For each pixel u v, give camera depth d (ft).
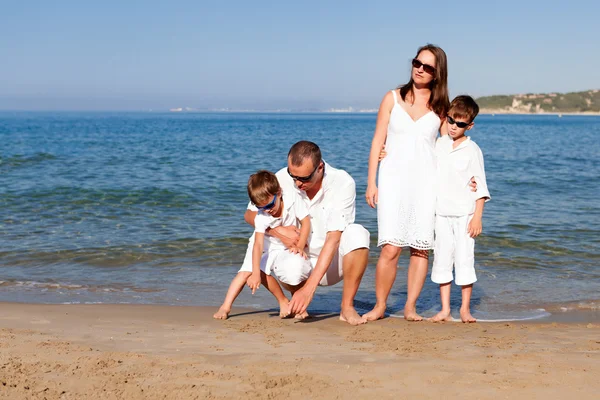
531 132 170.60
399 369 9.49
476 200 14.28
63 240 23.43
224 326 12.98
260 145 92.94
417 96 13.99
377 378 9.03
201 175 47.19
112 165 54.49
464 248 14.29
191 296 16.60
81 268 19.62
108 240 23.54
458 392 8.44
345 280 13.65
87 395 8.19
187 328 12.72
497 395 8.32
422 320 14.26
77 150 74.38
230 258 21.17
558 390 8.51
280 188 13.26
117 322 13.21
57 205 31.45
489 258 21.44
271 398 8.17
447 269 14.42
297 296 12.99
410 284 14.38
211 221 27.86
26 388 8.39
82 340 11.36
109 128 173.06
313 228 13.71
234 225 26.89
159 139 109.40
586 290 17.43
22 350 10.36
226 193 36.86
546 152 81.97
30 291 16.81
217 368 9.48
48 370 9.19
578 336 12.30
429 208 13.98
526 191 40.27
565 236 24.97
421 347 11.05
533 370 9.45
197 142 100.17
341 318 13.84
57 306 14.92
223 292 17.08
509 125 263.49
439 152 14.40
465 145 14.21
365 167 59.36
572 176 49.96
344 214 13.28
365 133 154.10
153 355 10.25
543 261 21.02
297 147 12.39
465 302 14.32
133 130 158.71
